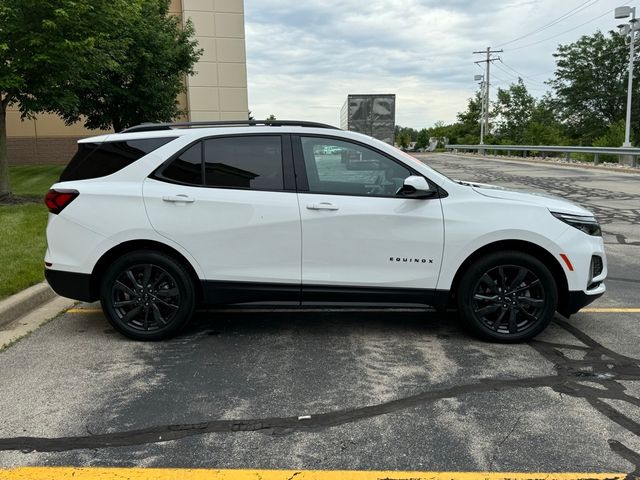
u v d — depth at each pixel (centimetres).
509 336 462
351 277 454
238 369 417
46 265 473
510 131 6525
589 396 368
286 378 400
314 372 411
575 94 5353
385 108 1853
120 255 470
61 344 469
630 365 420
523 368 415
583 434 320
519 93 6556
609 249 836
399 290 457
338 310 563
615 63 5144
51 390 381
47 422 337
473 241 447
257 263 456
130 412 349
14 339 479
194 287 470
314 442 314
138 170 462
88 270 462
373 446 310
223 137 462
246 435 322
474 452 303
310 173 458
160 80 1852
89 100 1783
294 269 455
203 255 456
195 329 508
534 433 322
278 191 454
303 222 448
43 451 305
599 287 472
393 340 477
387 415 345
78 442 314
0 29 998
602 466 289
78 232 459
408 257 452
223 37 2748
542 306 456
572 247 450
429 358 436
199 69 2739
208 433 324
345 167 459
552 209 454
